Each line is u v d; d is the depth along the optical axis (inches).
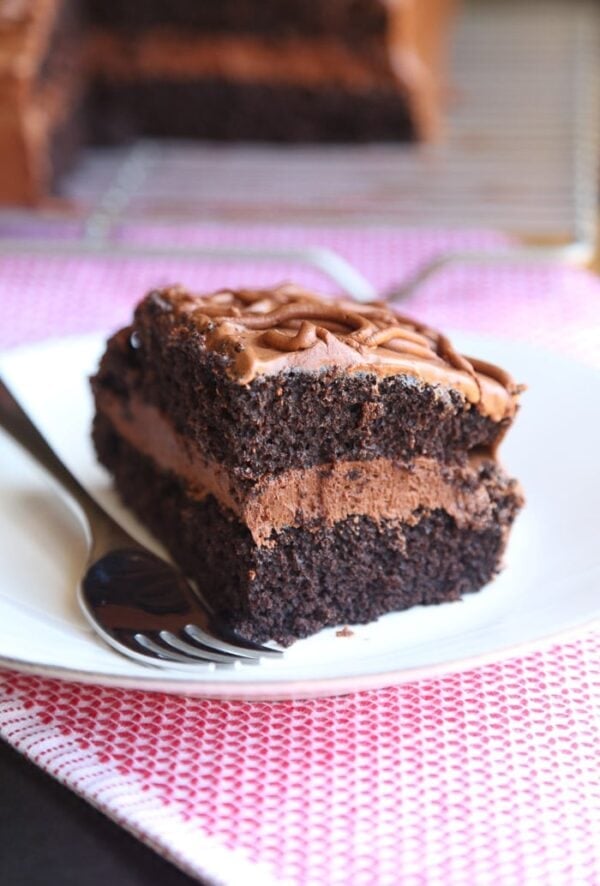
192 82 42.0
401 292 32.1
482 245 35.5
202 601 23.3
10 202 36.1
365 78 41.1
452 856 19.4
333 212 35.2
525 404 25.8
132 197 36.3
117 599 22.4
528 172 38.0
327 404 22.4
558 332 31.0
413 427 22.8
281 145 42.5
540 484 24.6
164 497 24.6
